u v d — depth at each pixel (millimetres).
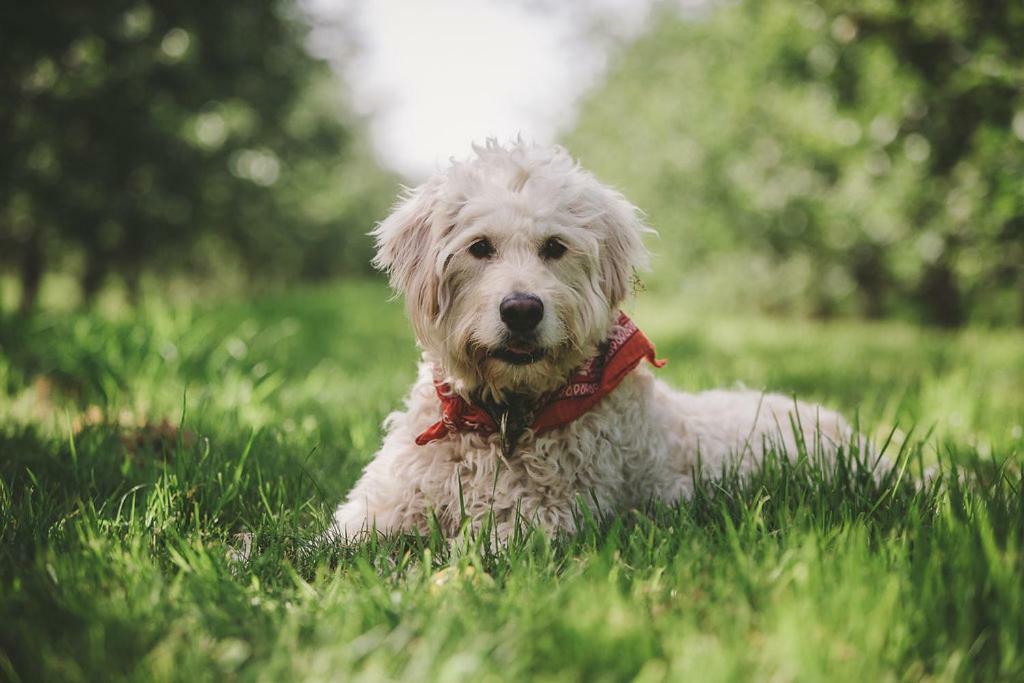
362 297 21875
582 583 2236
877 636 1932
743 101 14938
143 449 3934
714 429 3693
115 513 3146
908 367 8508
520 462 3039
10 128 14820
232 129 20453
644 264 3438
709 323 16234
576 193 3195
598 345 3211
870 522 2738
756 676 1853
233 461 3717
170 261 23297
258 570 2555
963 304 17297
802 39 10336
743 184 17703
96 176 16219
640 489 3293
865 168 11289
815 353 10289
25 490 3096
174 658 1937
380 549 2771
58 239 18828
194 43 15836
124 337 6637
